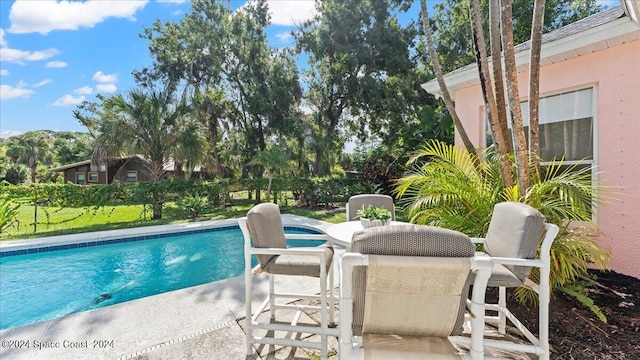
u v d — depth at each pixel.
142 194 8.82
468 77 4.69
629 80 3.29
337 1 13.78
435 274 1.31
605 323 2.45
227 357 2.15
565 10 12.10
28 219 8.15
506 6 2.80
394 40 14.05
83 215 8.56
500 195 3.09
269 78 14.52
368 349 1.39
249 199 12.84
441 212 3.18
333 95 15.34
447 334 1.44
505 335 2.39
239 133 15.35
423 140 10.20
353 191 12.30
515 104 2.84
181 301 3.04
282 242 2.58
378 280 1.36
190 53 15.17
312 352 2.22
